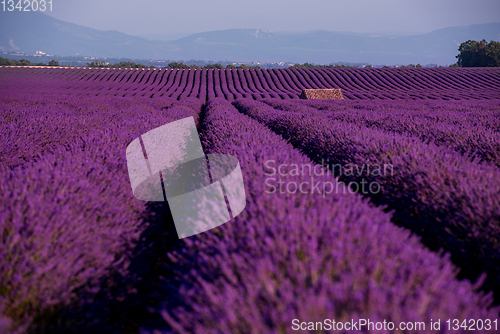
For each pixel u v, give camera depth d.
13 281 1.47
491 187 2.44
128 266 2.10
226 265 1.41
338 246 1.36
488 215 2.15
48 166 2.68
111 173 2.90
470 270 2.21
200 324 1.16
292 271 1.27
